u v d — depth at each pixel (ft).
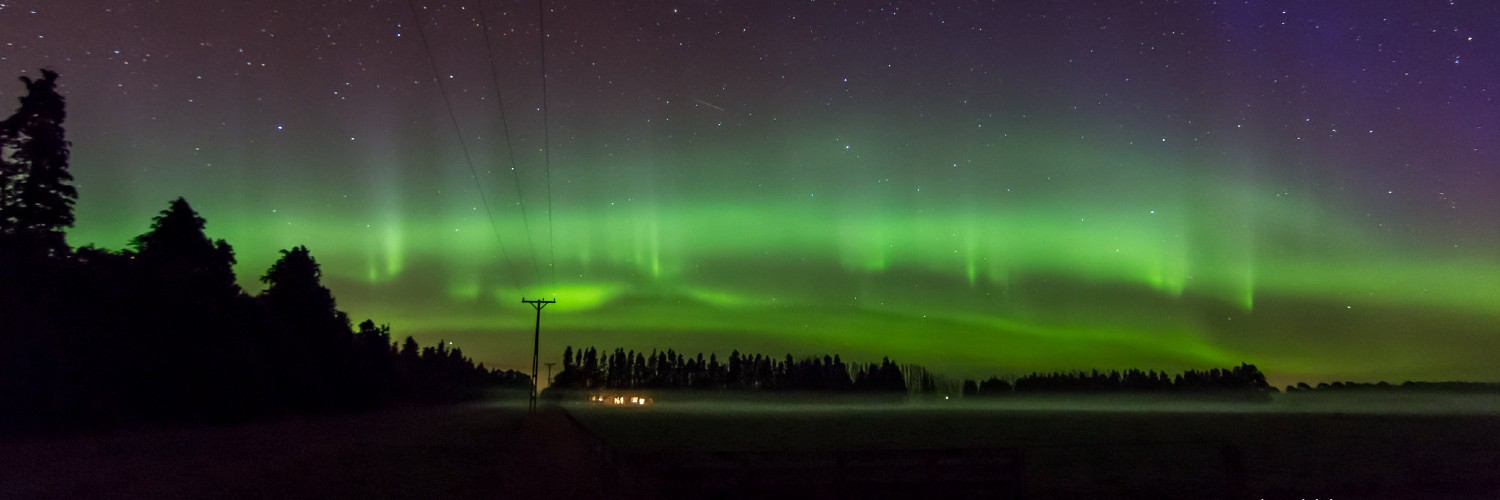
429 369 335.88
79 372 95.14
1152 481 62.59
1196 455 91.35
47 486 48.49
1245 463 79.30
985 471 46.42
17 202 98.78
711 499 44.91
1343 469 72.54
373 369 226.79
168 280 116.67
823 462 45.75
